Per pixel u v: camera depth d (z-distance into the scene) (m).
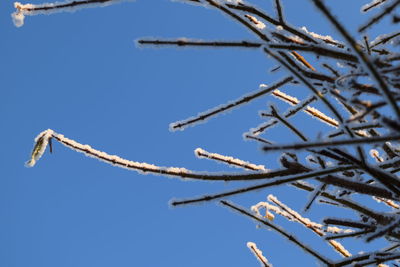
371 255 2.27
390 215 2.27
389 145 2.36
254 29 2.25
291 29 2.27
